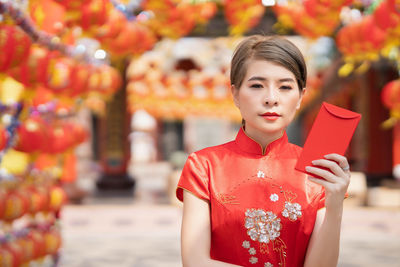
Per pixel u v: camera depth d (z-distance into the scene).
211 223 1.38
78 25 3.07
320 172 1.23
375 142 12.06
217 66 11.07
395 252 5.94
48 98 3.64
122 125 13.50
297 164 1.27
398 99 4.95
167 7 4.12
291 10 4.34
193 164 1.40
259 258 1.33
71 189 10.35
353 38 4.17
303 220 1.35
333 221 1.24
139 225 7.89
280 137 1.43
